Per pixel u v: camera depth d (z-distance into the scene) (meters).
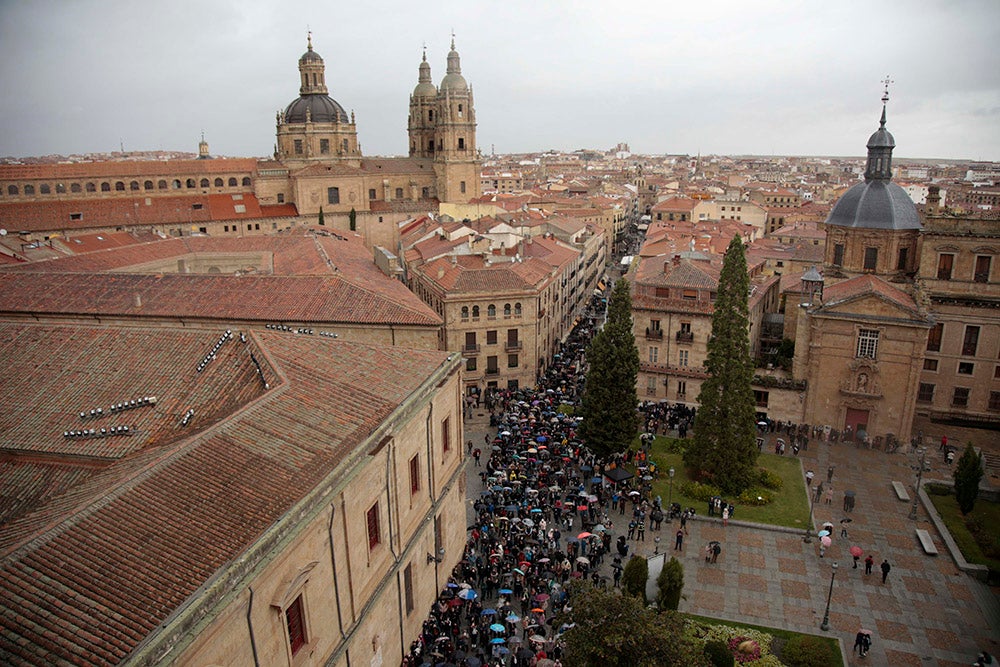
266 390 31.73
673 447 66.38
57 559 20.59
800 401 70.44
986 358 68.69
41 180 130.88
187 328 37.28
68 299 57.00
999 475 61.81
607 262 178.12
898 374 65.56
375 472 32.84
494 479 57.34
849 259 74.69
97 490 25.19
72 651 17.94
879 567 48.47
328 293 57.06
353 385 34.91
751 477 59.12
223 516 23.84
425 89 181.88
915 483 60.25
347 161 159.38
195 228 137.25
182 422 31.05
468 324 80.38
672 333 75.88
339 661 30.09
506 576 45.06
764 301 86.88
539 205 168.75
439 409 42.09
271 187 149.00
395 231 156.00
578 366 89.56
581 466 60.06
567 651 33.47
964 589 45.94
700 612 43.62
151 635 18.86
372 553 33.12
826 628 41.78
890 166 74.44
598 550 47.59
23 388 34.44
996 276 67.19
